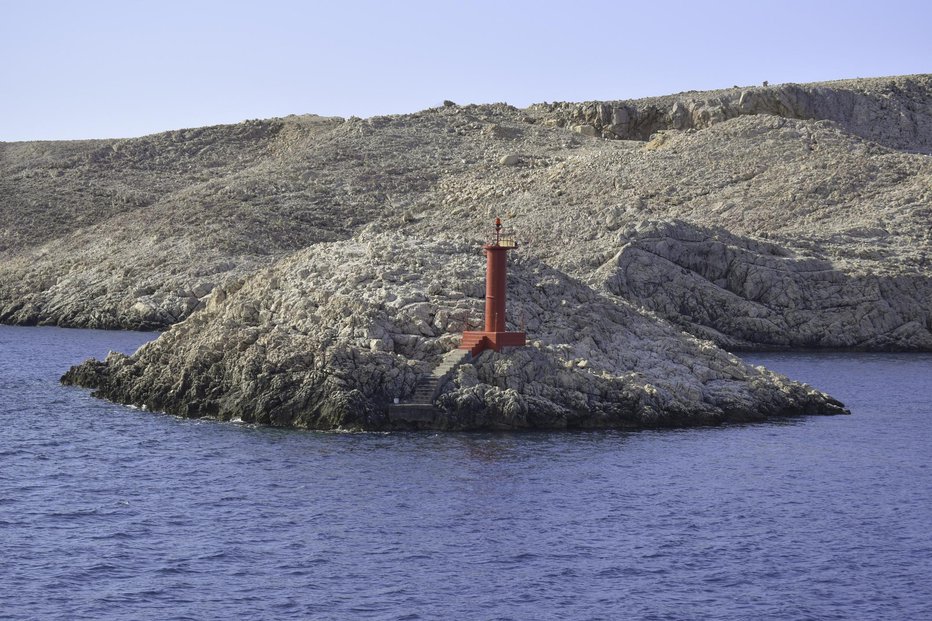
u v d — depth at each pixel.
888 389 86.44
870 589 38.97
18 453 55.41
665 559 41.28
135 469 52.16
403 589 38.03
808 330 122.56
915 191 154.00
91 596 37.16
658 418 62.09
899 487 51.50
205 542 42.19
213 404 63.66
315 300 66.94
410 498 47.41
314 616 35.91
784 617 36.62
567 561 40.84
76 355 106.56
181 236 171.62
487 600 37.31
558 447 56.22
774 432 62.66
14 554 40.69
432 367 61.31
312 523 44.31
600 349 66.81
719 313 123.56
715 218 152.38
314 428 59.56
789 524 45.56
